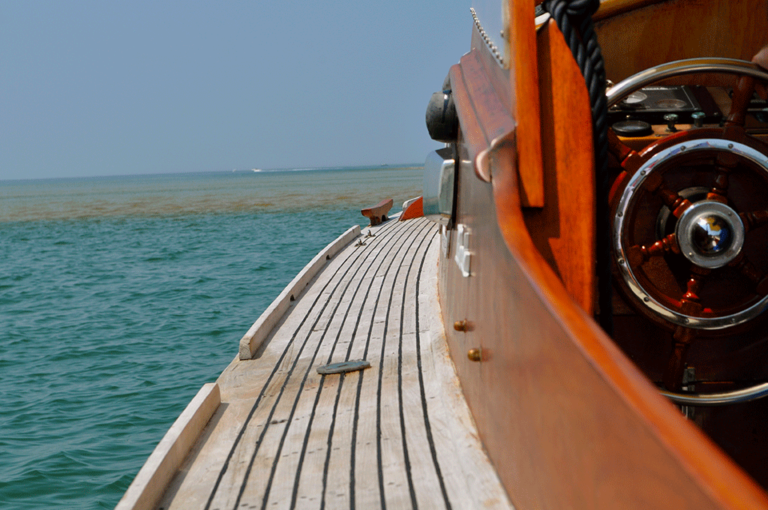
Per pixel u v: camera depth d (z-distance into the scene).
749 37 2.32
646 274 2.00
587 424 1.17
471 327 2.42
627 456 1.01
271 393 3.12
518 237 1.61
